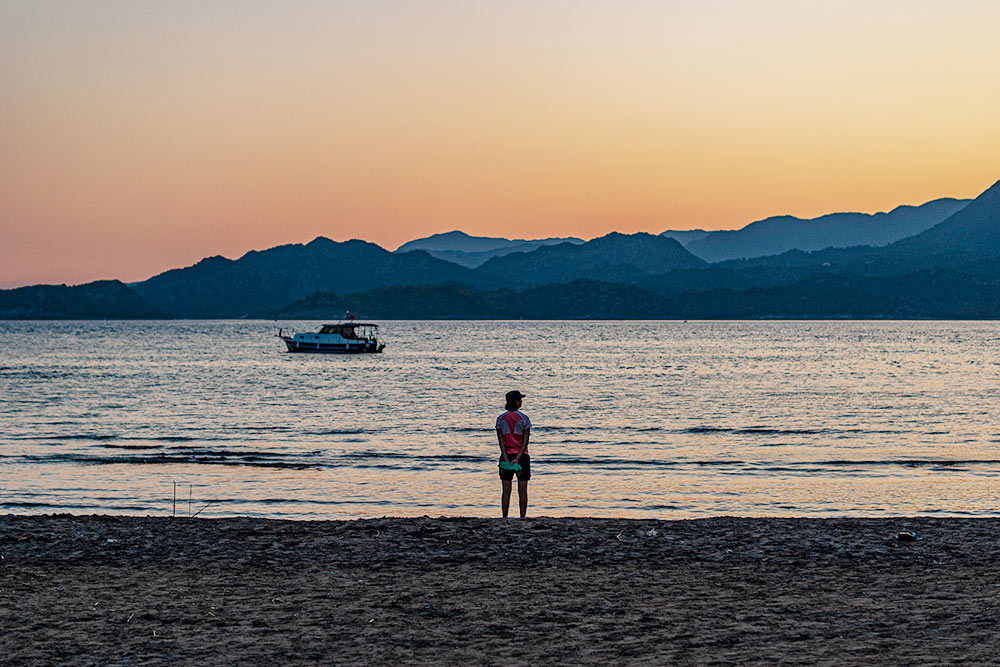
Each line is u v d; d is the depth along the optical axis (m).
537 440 37.47
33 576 12.04
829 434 39.91
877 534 14.91
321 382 78.25
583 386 72.75
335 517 21.36
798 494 24.73
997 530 15.26
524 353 144.88
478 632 9.48
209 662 8.53
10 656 8.69
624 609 10.40
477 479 27.28
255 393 65.56
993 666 8.17
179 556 13.28
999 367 98.81
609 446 35.53
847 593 11.16
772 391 66.69
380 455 32.66
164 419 46.94
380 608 10.46
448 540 14.31
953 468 29.80
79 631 9.51
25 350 158.75
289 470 29.11
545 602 10.73
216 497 24.16
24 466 29.89
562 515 21.83
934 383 74.38
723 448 35.06
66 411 51.41
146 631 9.52
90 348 169.00
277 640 9.20
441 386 73.12
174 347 174.12
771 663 8.38
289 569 12.52
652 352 147.12
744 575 12.19
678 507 22.86
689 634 9.37
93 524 15.53
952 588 11.35
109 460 31.22
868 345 177.38
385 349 162.38
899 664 8.30
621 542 14.21
